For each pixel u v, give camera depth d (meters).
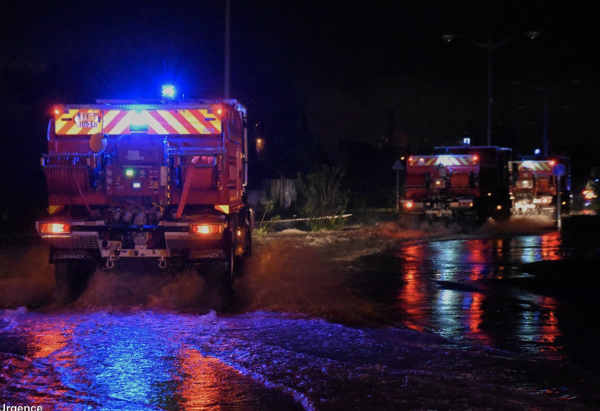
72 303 10.95
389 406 5.98
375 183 53.75
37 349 7.93
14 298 11.39
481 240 23.45
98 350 7.89
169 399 6.18
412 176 29.95
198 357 7.59
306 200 29.67
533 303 11.23
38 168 26.73
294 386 6.53
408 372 7.00
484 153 32.00
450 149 32.50
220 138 11.12
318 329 9.03
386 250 19.86
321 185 28.34
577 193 73.31
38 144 27.39
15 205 25.98
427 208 29.41
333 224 27.66
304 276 14.05
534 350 8.01
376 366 7.21
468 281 13.66
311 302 11.09
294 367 7.18
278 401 6.14
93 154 10.72
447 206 29.17
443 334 8.88
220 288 11.15
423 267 15.87
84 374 6.94
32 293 11.87
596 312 10.46
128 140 10.89
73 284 11.32
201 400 6.16
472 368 7.18
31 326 9.20
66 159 10.75
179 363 7.34
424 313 10.35
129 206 10.84
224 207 10.95
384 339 8.52
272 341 8.34
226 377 6.84
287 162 40.81
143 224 10.72
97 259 11.17
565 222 33.50
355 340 8.42
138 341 8.34
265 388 6.50
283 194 39.06
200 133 11.09
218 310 10.44
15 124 27.98
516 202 37.06
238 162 12.77
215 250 11.05
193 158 10.73
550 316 10.14
